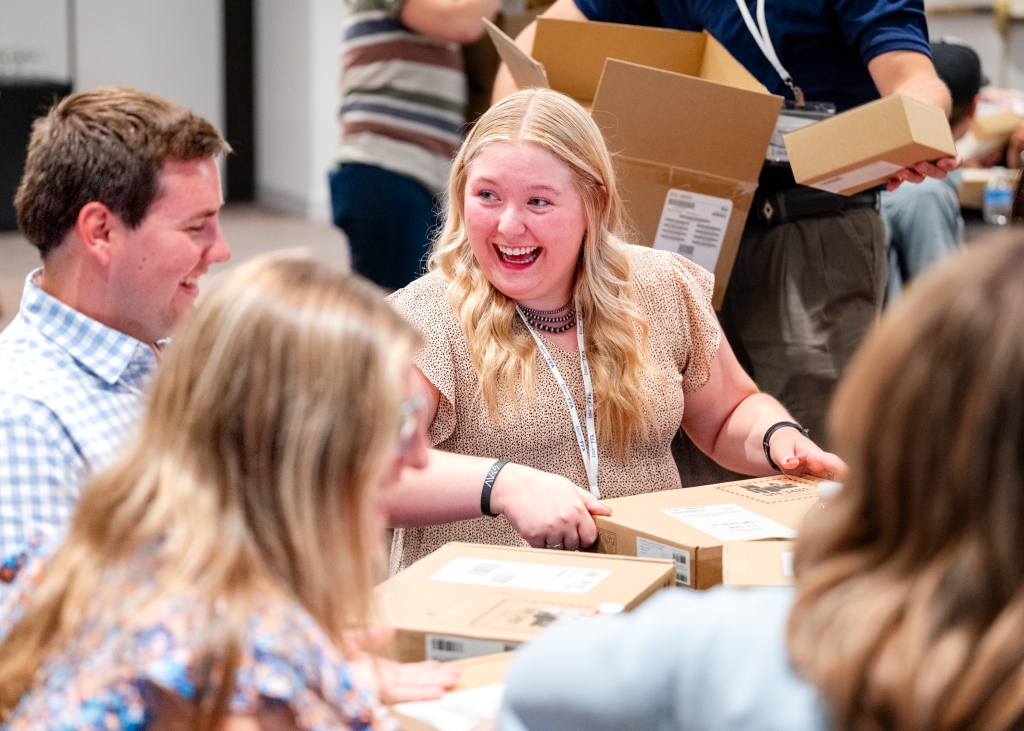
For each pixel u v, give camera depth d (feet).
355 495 3.96
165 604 3.72
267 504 3.89
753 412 8.14
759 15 9.80
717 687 3.22
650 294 7.91
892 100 7.96
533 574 5.77
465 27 13.76
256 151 37.17
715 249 9.34
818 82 10.00
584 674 3.41
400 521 6.96
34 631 4.04
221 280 4.09
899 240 12.40
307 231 32.40
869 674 2.93
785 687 3.13
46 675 3.99
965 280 2.97
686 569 6.03
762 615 3.32
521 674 3.54
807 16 9.71
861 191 9.53
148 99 5.92
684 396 8.28
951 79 12.97
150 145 5.76
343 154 14.64
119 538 3.89
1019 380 2.82
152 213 5.83
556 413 7.38
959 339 2.90
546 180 7.08
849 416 3.17
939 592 2.93
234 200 37.09
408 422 4.12
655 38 9.84
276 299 3.96
